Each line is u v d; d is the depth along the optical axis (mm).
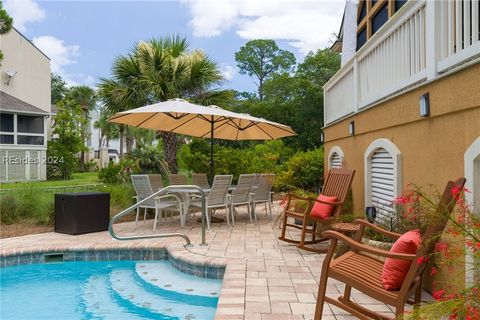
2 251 6188
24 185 11039
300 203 6926
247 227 8234
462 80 3652
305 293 4227
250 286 4434
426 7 4520
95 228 7727
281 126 9109
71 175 28266
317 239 6840
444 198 2922
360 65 7215
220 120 9406
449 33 4125
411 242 3084
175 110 7691
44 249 6445
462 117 3707
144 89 12555
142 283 5465
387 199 5934
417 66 4922
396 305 2963
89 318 4336
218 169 13633
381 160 6234
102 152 47469
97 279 5688
